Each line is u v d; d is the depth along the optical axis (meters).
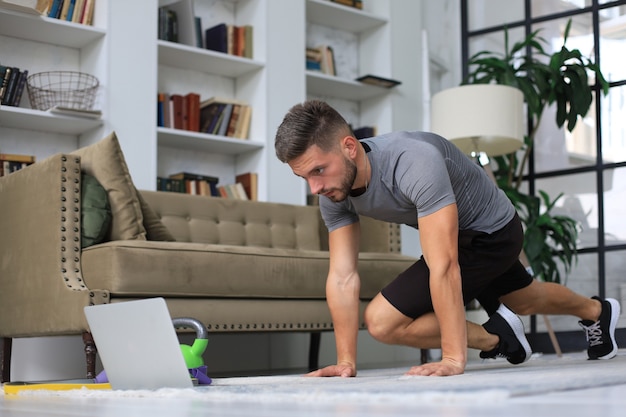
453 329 2.02
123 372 1.80
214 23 4.95
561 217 5.00
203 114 4.63
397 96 5.49
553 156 5.52
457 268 2.05
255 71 4.80
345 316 2.28
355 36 5.70
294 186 4.79
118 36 4.16
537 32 5.25
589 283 5.32
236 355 4.21
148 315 1.71
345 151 2.00
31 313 2.96
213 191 4.55
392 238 4.10
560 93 5.04
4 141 4.06
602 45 5.41
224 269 3.00
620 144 5.27
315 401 1.21
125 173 3.08
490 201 2.42
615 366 2.21
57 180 2.90
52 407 1.37
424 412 0.95
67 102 4.04
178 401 1.36
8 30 4.03
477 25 6.02
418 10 5.70
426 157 2.07
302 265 3.24
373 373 2.67
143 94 4.22
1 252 3.19
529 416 0.86
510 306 2.83
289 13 4.91
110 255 2.76
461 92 4.52
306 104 1.99
